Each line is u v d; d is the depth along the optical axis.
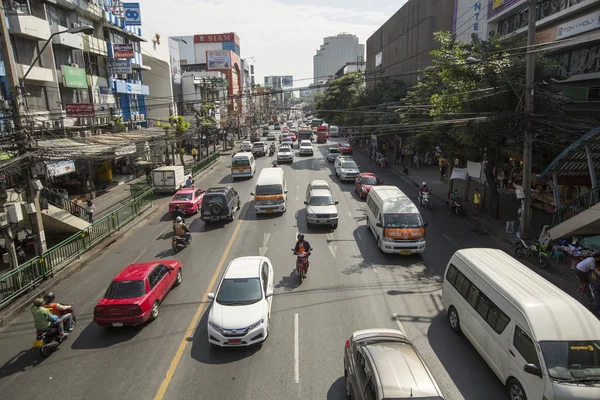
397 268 15.73
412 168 40.94
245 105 103.44
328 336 10.92
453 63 19.05
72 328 11.54
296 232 20.69
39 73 25.36
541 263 15.41
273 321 11.77
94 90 32.69
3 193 17.08
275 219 23.28
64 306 11.34
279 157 45.47
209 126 47.72
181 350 10.48
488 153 21.64
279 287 14.12
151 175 31.77
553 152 20.27
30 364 10.17
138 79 42.91
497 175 29.28
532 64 16.27
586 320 7.83
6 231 14.67
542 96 17.53
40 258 15.18
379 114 42.59
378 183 29.08
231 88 85.50
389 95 44.78
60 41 27.59
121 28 37.16
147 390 8.94
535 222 21.19
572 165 17.42
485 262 10.41
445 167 33.31
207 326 11.12
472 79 18.88
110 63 35.25
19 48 24.53
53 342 10.65
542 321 7.80
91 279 15.66
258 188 23.86
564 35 23.91
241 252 17.89
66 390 9.08
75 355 10.45
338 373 9.34
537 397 7.32
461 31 39.06
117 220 21.72
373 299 13.07
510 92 17.83
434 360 9.74
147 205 26.56
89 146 22.39
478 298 9.77
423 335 10.88
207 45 101.31
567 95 23.61
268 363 9.77
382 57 64.44
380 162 42.91
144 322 11.83
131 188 29.34
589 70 22.73
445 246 18.33
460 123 19.42
